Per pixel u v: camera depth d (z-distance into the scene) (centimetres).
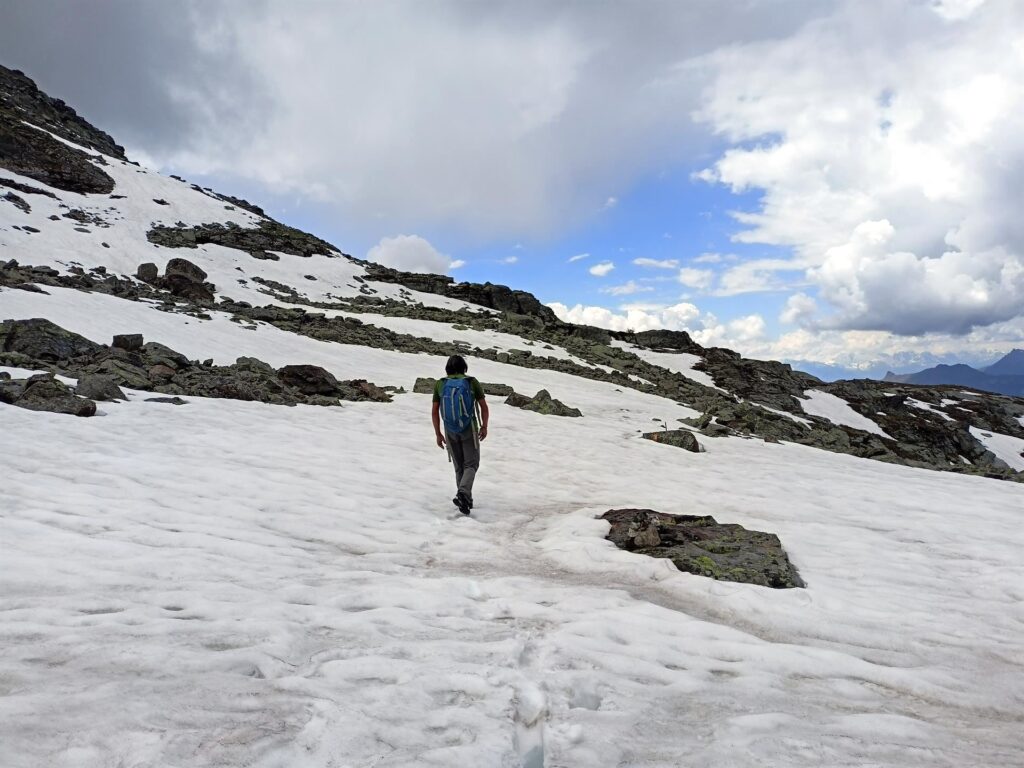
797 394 7144
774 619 612
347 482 1077
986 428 8069
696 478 1484
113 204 7369
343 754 284
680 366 6981
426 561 727
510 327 6706
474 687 378
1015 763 349
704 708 386
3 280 2984
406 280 8488
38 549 590
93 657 372
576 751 307
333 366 3116
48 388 1346
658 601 636
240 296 5594
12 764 245
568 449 1756
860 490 1464
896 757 339
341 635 459
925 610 680
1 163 7094
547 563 760
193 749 270
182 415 1496
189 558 615
